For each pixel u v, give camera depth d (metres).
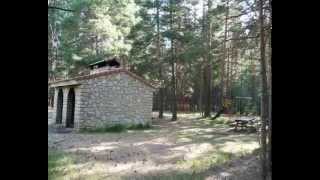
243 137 14.42
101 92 17.16
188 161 9.09
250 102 27.48
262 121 6.80
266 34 7.63
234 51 25.19
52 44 24.58
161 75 26.47
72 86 17.38
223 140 13.45
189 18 26.62
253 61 24.30
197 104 33.34
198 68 28.59
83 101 16.56
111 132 16.47
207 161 8.94
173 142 13.01
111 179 7.13
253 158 8.75
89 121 16.73
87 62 25.77
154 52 27.39
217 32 25.73
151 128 18.48
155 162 9.08
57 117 19.42
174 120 23.75
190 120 23.75
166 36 25.22
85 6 22.42
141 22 26.44
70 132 16.00
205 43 24.98
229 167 8.06
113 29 24.62
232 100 26.67
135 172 7.86
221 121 21.97
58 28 24.55
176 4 25.17
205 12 25.66
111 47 25.75
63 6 22.72
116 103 17.64
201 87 29.30
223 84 25.45
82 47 26.00
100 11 23.89
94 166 8.41
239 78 30.72
